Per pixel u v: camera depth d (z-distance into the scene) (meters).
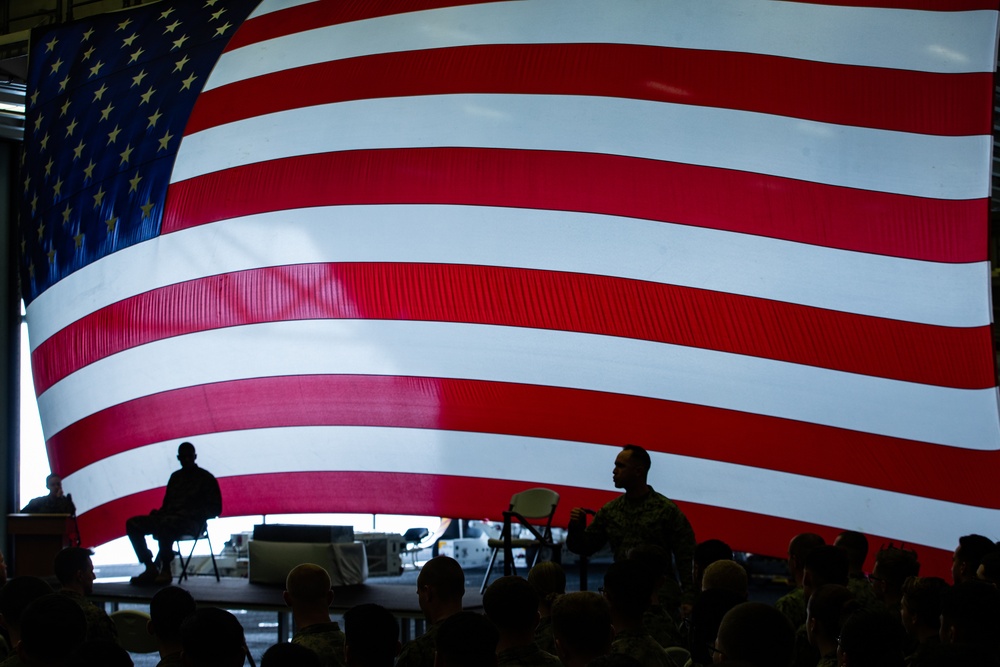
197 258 12.34
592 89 11.21
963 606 3.59
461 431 11.23
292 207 11.97
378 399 11.54
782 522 10.18
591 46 11.40
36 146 13.88
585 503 10.73
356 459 11.55
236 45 13.08
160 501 12.19
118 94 13.46
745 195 10.55
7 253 17.16
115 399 12.57
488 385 11.17
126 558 22.27
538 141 11.26
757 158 10.57
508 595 3.61
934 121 10.12
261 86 12.62
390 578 16.38
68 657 3.15
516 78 11.52
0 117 16.36
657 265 10.74
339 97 12.13
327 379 11.68
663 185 10.80
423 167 11.57
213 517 10.66
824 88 10.49
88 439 12.70
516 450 11.05
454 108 11.63
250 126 12.44
